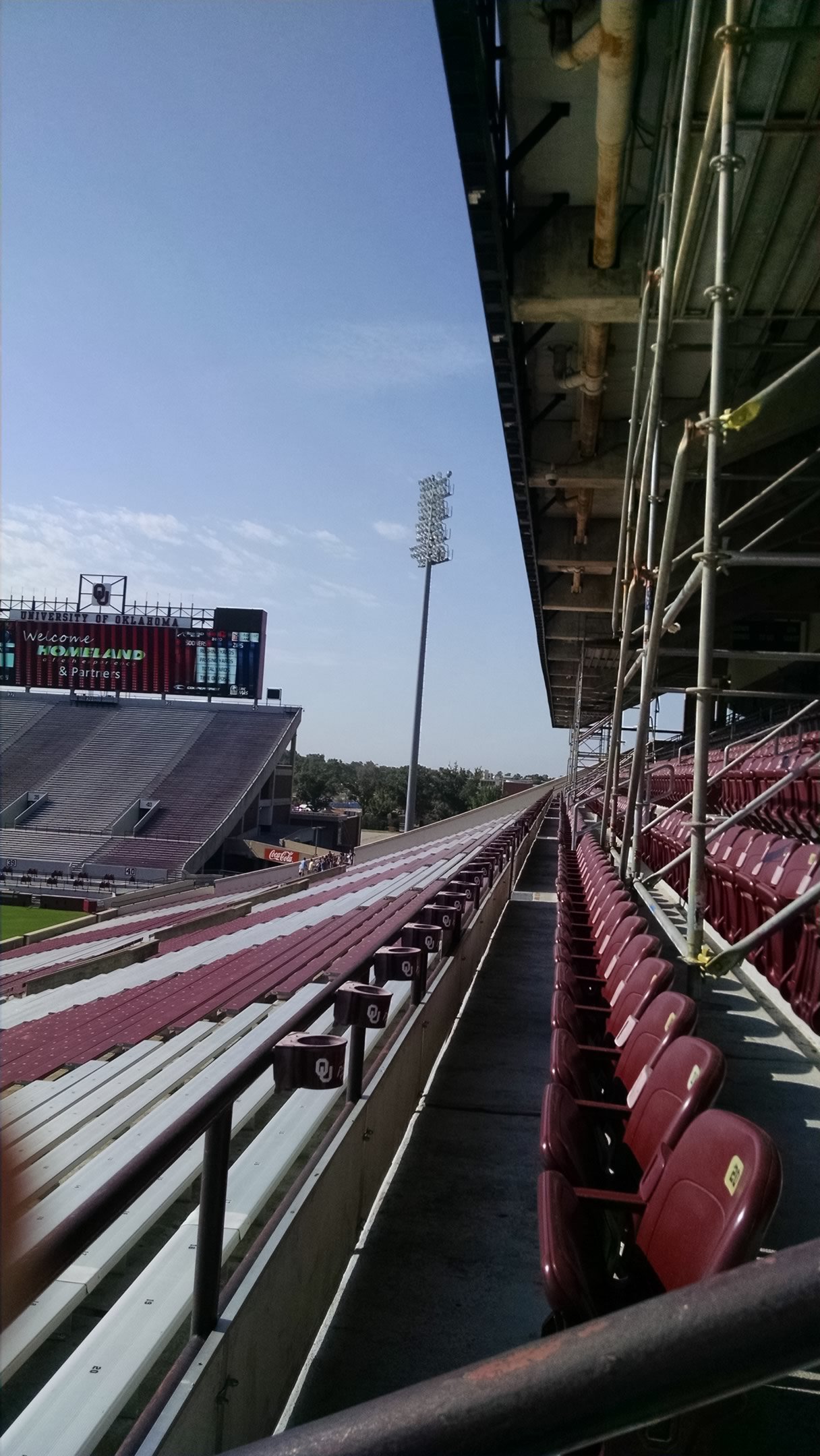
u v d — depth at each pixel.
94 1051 5.28
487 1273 2.98
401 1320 2.71
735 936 6.38
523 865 17.28
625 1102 3.11
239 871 53.09
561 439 11.59
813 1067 4.19
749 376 9.48
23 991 9.89
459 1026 6.11
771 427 9.85
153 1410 1.72
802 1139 3.39
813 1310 0.49
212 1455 1.86
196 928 15.66
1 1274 0.72
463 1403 0.53
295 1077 2.32
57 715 62.69
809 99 5.42
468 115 5.78
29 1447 1.73
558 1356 0.52
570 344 9.77
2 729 60.78
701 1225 1.76
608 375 10.17
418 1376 2.46
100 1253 2.45
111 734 60.53
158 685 55.69
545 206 7.87
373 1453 0.53
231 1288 2.14
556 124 6.94
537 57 6.27
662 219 6.48
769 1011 5.20
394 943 4.73
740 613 15.34
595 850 10.73
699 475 10.09
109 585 56.59
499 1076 5.04
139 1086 4.45
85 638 56.12
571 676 30.30
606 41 5.14
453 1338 2.62
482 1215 3.39
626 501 7.83
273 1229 2.42
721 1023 4.97
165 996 7.06
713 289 3.70
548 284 7.88
